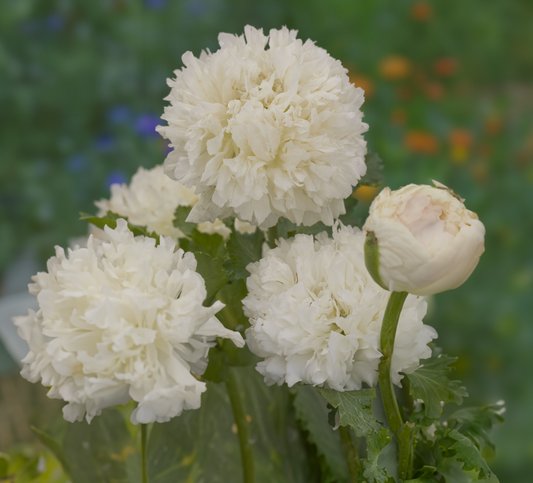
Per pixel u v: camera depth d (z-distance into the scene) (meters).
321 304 0.60
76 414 0.57
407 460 0.59
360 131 0.63
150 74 2.41
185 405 0.57
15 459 0.74
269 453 0.70
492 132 2.46
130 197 0.72
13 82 2.35
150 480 0.69
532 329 1.90
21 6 2.40
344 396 0.59
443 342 1.84
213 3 2.45
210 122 0.60
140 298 0.56
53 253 2.09
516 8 2.77
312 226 0.66
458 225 0.54
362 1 2.52
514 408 1.70
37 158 2.32
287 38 0.64
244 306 0.62
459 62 2.62
